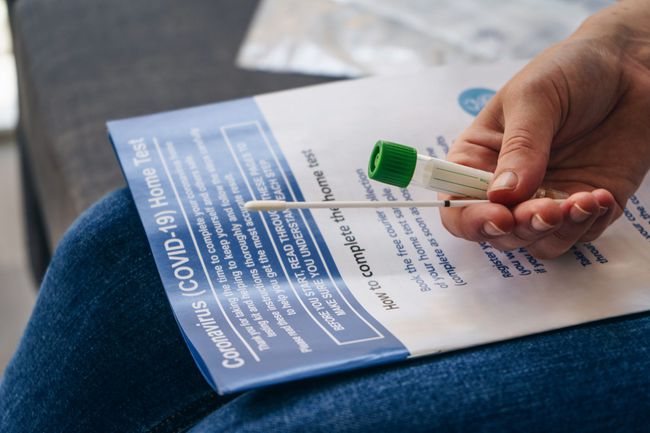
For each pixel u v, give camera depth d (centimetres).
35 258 110
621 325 56
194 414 57
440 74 72
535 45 86
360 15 93
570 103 60
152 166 64
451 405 52
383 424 51
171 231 60
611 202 56
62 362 59
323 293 57
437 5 95
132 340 59
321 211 62
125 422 57
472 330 55
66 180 78
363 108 68
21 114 105
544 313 56
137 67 86
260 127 67
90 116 81
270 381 51
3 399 60
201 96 83
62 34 91
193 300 56
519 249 60
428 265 59
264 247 60
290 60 87
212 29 92
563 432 52
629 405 52
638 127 62
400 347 54
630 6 67
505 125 60
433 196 63
